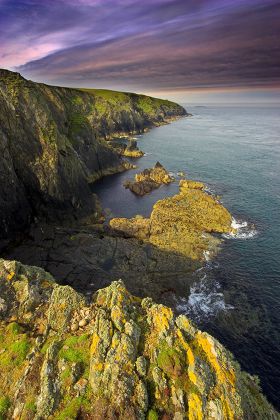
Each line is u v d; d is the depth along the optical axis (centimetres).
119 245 5531
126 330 2123
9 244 5731
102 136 18200
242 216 7119
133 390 1845
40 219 6650
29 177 6594
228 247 5725
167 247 5531
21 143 6550
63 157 7300
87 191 8006
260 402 2308
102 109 19612
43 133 7006
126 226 6256
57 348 2130
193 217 6575
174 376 1936
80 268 4925
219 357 2084
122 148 14462
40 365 2053
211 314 4162
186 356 2053
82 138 10531
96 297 2645
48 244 5703
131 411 1748
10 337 2311
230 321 4053
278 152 14250
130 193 9162
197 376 1928
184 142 17362
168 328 2184
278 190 8938
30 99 6956
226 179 10094
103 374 1902
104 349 2022
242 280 4834
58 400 1855
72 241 5700
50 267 5019
